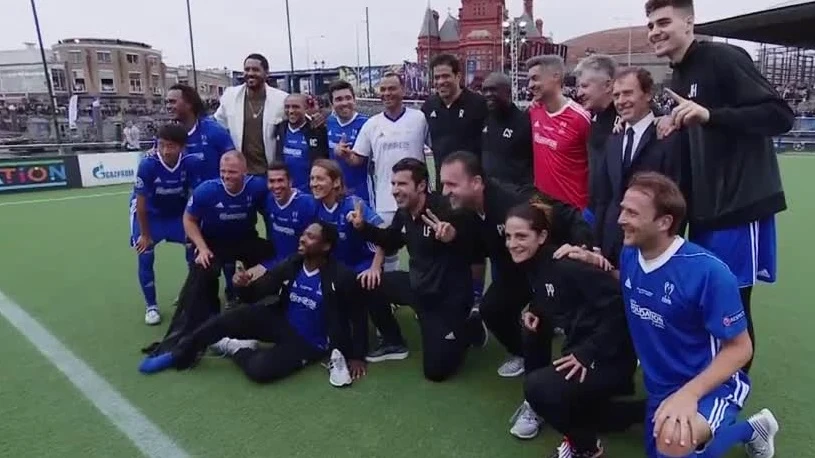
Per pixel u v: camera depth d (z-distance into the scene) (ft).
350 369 11.09
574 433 8.03
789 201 30.73
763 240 8.50
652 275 7.04
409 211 10.93
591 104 10.66
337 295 11.18
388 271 12.29
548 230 8.86
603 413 8.46
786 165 47.80
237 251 14.06
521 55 146.00
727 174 8.29
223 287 16.79
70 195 36.96
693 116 7.54
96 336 13.15
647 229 6.81
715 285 6.58
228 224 13.67
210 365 11.51
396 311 14.94
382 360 11.73
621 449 8.53
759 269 8.59
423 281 10.88
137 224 14.16
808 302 14.84
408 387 10.57
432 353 10.71
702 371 6.81
